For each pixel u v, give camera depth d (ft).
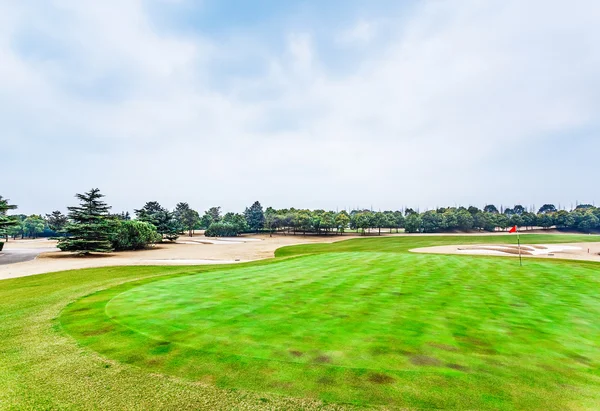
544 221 411.95
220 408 15.16
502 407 15.49
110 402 15.66
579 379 18.37
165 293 40.16
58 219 361.51
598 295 39.99
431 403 15.76
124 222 148.56
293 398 16.07
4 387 17.02
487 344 23.36
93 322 28.09
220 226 322.34
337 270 61.67
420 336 24.81
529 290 42.73
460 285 46.01
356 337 24.48
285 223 352.69
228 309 32.40
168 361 20.17
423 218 380.99
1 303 35.53
